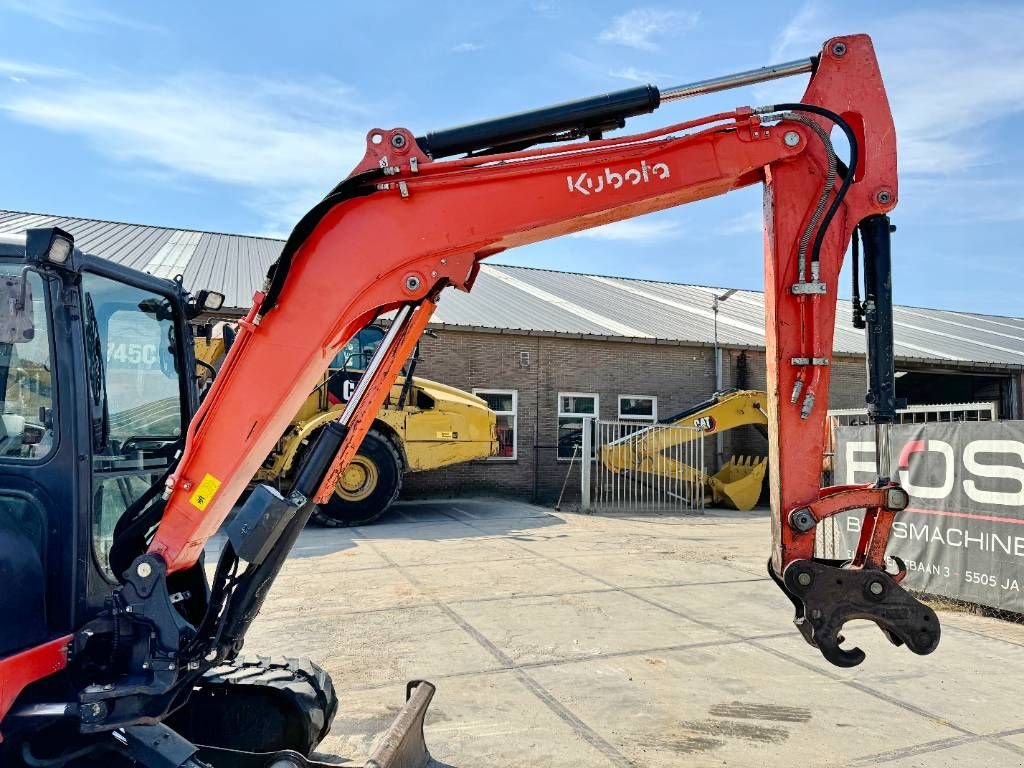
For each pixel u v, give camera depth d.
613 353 16.70
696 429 14.45
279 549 2.92
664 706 4.48
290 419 2.92
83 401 2.76
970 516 6.65
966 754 3.86
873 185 2.94
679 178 2.93
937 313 27.02
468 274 2.90
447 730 4.11
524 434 15.84
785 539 2.87
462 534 10.73
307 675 3.68
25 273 2.60
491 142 2.98
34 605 2.63
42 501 2.70
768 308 3.00
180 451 3.56
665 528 11.77
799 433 2.90
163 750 2.66
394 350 2.96
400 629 5.95
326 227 2.86
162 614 2.69
